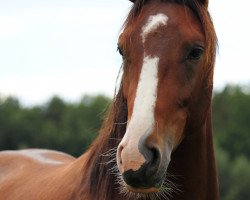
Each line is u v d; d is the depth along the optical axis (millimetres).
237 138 65688
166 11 5066
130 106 4781
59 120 78125
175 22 4977
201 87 5117
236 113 67312
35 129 68875
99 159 5301
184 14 5066
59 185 5902
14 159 7535
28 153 7664
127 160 4473
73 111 76188
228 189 45625
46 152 7781
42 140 66250
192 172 5438
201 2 5410
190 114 5117
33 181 6574
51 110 80812
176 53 4883
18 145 68438
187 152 5387
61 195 5703
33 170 6984
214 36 5145
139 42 4934
